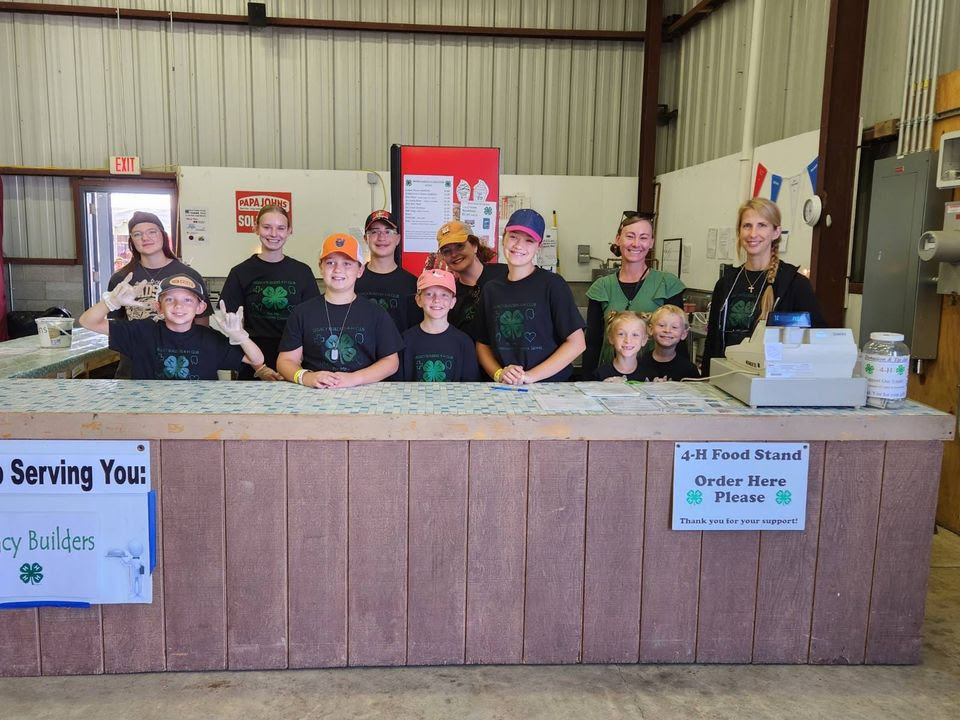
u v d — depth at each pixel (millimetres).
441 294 2488
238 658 1978
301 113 6324
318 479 1918
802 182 4059
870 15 3887
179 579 1936
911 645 2057
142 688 1908
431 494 1938
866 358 2055
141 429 1855
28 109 6145
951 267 3205
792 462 1961
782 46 4684
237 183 5852
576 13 6316
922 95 3406
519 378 2338
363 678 1963
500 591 1991
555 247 6242
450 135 6449
